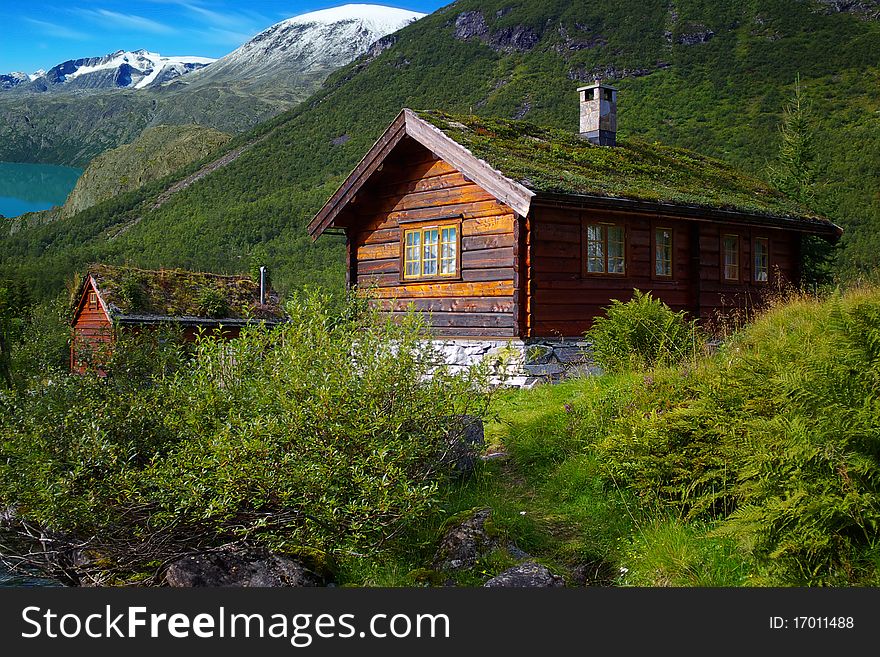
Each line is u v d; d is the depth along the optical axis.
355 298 7.63
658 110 103.44
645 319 10.49
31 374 9.40
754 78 108.38
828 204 24.98
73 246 118.38
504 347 12.72
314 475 5.92
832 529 4.70
